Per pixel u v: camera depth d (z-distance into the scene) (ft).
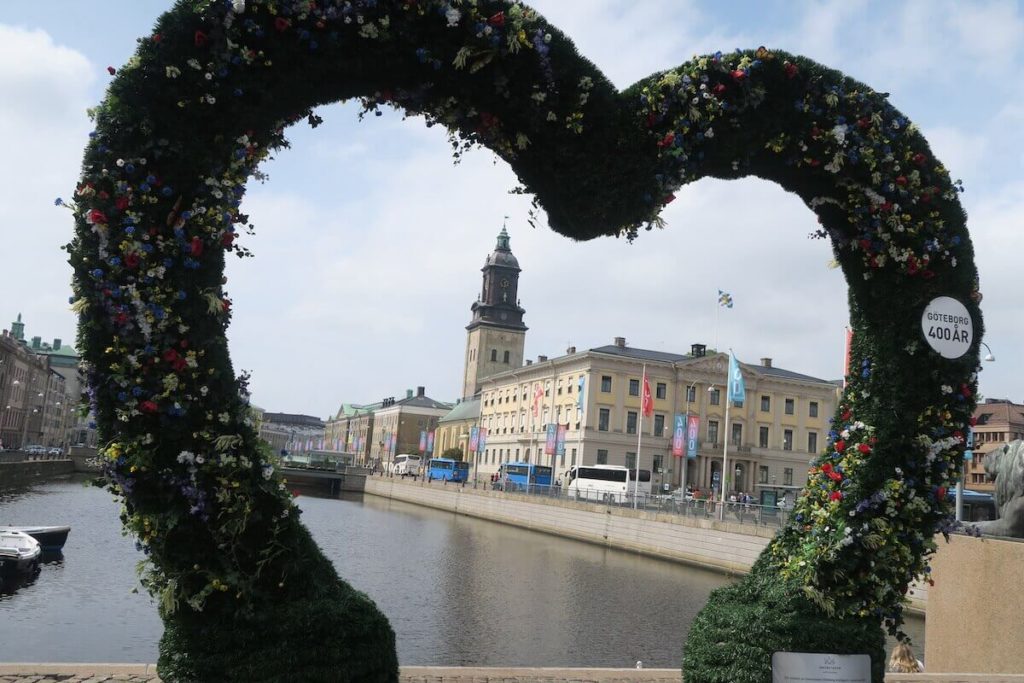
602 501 175.22
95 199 15.61
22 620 70.79
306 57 16.85
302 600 17.03
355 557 123.44
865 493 20.36
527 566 122.31
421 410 495.00
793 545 21.70
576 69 17.92
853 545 20.40
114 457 15.83
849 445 21.21
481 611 84.89
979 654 38.29
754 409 284.41
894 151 20.92
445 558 127.54
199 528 16.40
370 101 18.49
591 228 19.10
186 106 16.08
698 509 138.72
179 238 16.06
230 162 16.93
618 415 272.51
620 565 127.95
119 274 15.76
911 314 20.97
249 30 16.26
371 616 17.69
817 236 22.75
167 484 16.12
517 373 323.78
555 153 18.13
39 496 194.18
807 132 20.42
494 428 343.67
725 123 19.67
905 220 20.90
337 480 331.16
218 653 16.61
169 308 16.01
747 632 20.56
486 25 16.99
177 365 16.02
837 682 19.79
